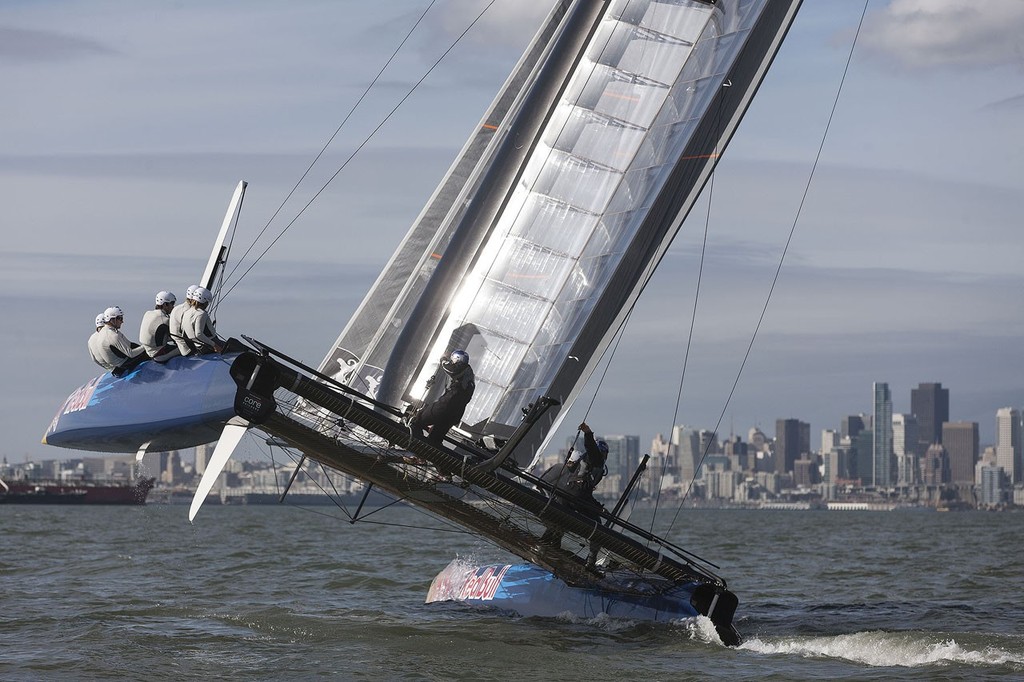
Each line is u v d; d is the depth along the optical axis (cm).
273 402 4716
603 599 5978
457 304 5909
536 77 6066
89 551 11831
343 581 8381
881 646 5091
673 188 5809
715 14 5894
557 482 5619
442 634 5512
